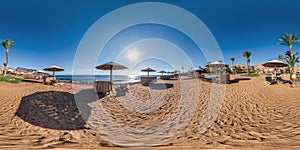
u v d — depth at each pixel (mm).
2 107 4887
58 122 3762
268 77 15617
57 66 13703
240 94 7496
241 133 3072
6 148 2242
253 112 4637
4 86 9664
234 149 2311
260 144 2492
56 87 9992
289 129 3166
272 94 7461
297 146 2352
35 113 4375
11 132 2971
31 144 2463
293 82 10898
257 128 3330
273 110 4777
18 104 5320
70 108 5078
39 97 6492
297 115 4168
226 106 5422
